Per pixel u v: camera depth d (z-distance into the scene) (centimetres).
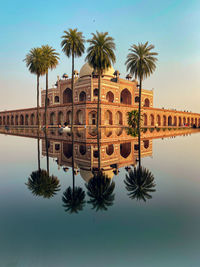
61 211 355
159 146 1359
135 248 239
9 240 259
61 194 447
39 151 1121
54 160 864
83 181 553
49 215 339
